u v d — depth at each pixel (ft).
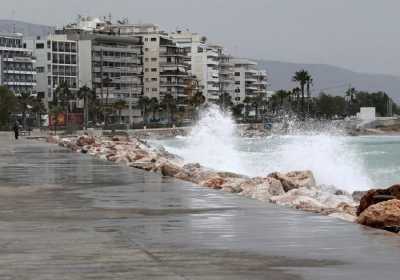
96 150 187.73
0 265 34.53
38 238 42.88
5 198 67.31
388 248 38.55
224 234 44.11
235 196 68.54
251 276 31.91
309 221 49.78
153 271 32.96
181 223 49.37
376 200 60.64
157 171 121.39
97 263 34.91
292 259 35.73
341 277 31.71
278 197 72.79
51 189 76.69
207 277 31.71
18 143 261.65
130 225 48.57
